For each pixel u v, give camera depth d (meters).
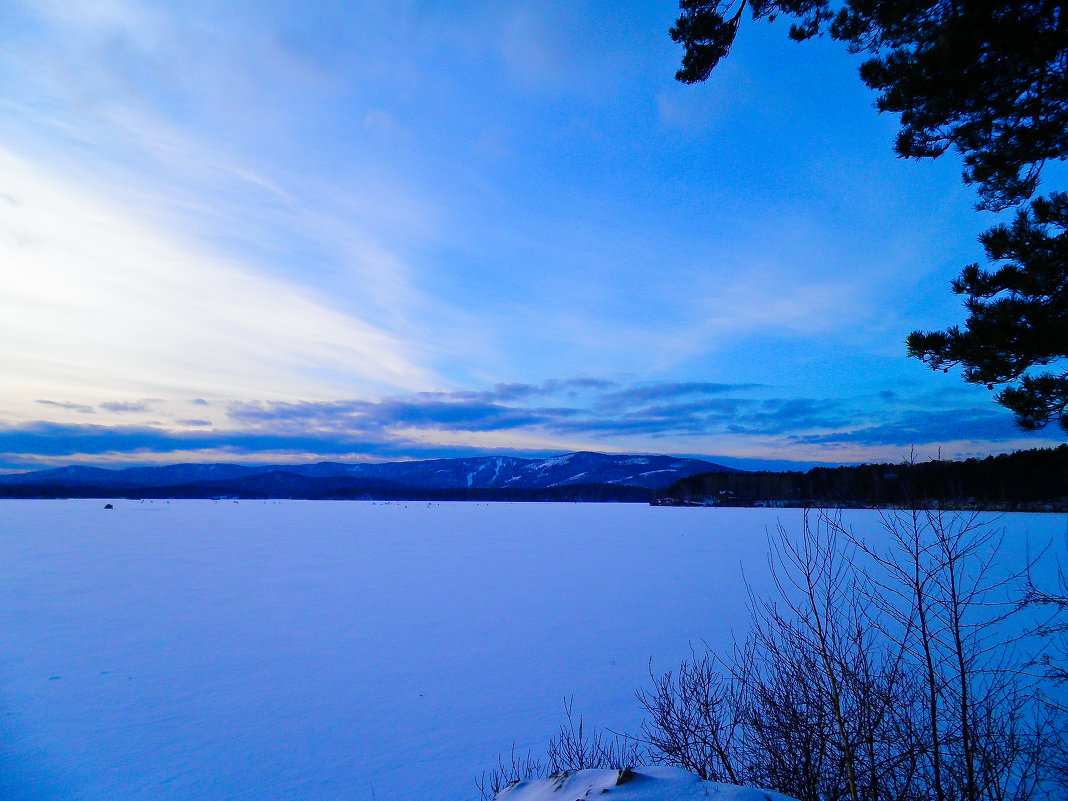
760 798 2.29
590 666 9.02
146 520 57.62
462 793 5.31
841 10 4.80
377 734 6.66
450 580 18.38
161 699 7.78
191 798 5.32
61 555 25.44
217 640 10.84
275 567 21.69
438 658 9.63
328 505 119.69
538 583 17.69
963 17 3.81
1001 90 4.15
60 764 5.96
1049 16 3.75
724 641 10.11
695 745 4.00
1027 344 3.65
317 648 10.28
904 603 7.32
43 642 10.73
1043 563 16.53
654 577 18.66
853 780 2.82
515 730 6.70
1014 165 4.27
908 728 3.13
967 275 4.18
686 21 5.09
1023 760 3.50
